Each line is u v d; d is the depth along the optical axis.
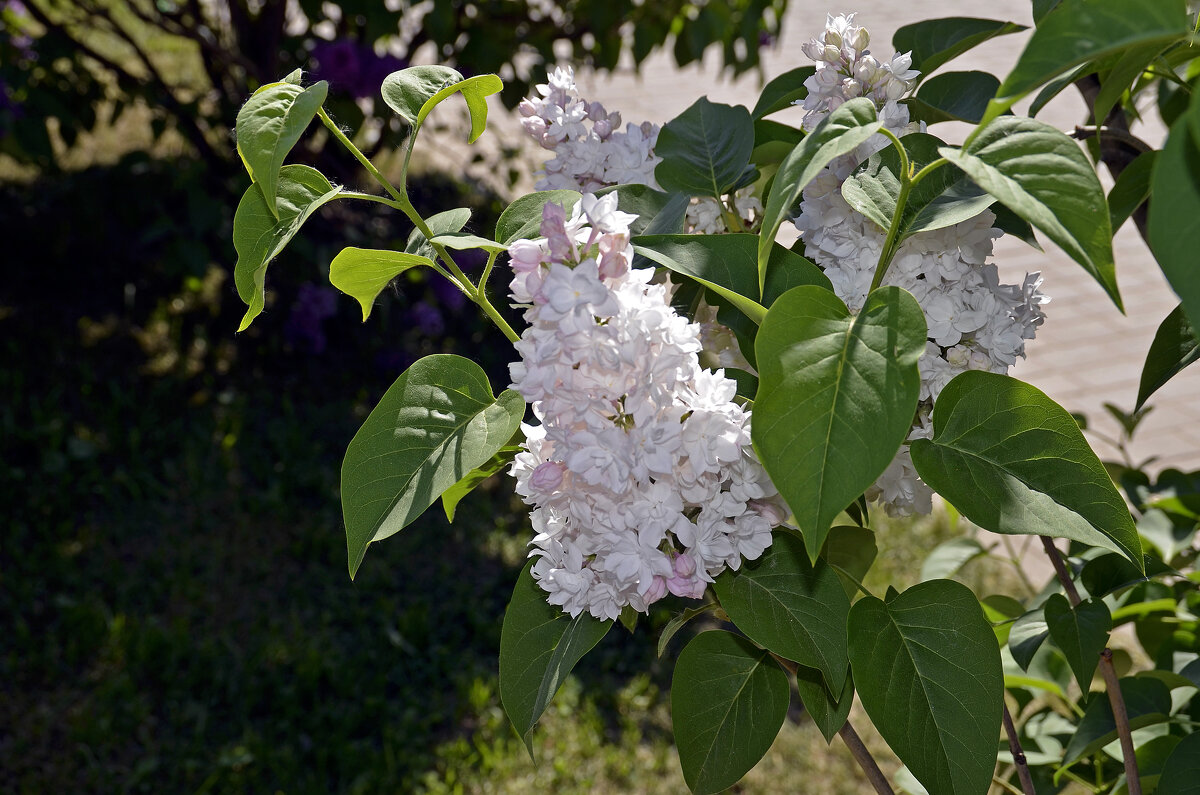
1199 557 0.91
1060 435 0.56
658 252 0.58
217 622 1.79
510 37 2.50
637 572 0.54
